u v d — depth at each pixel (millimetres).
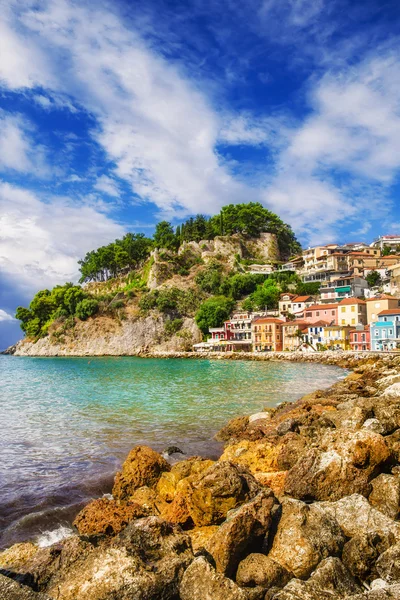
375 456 14117
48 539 12961
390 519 11727
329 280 150625
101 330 162875
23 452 22891
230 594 8781
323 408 26391
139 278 198625
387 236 191125
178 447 23781
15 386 60812
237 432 25484
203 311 152250
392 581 9633
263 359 111562
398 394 29750
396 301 111875
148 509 13945
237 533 10500
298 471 14469
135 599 8664
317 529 11031
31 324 183125
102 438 26125
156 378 67812
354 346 106875
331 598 8641
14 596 8469
